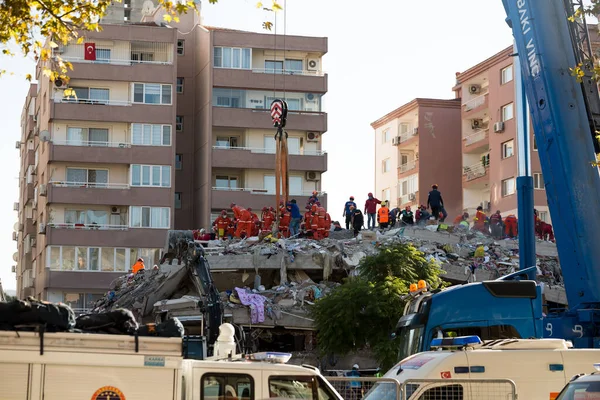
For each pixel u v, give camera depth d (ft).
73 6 77.51
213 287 151.33
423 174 355.15
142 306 192.54
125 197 303.68
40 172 321.73
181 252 157.69
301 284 191.93
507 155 317.63
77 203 301.43
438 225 213.46
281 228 205.98
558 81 101.50
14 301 53.01
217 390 57.11
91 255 298.56
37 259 320.50
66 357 52.49
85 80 306.55
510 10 105.81
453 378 66.74
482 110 332.39
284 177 206.59
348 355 166.09
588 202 98.78
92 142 306.55
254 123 317.22
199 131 324.60
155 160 306.96
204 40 324.39
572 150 99.86
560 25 102.73
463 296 95.40
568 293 98.99
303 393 58.34
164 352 53.72
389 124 385.09
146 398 53.21
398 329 100.94
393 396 65.72
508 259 198.29
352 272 185.16
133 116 307.58
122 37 309.83
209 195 312.91
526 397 68.49
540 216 298.15
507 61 318.24
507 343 70.79
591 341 96.99
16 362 51.93
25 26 76.95
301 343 186.91
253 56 325.83
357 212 213.25
